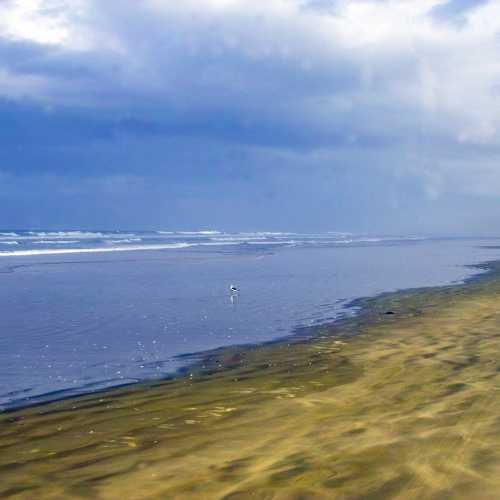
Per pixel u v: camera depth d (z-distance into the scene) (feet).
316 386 27.02
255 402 24.53
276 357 34.22
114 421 22.39
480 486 15.33
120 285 75.87
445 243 243.81
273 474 16.61
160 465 17.61
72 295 65.51
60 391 27.22
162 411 23.58
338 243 240.73
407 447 18.26
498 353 32.65
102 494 15.62
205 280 82.23
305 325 45.62
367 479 16.02
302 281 79.87
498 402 23.02
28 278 85.51
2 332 42.83
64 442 20.02
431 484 15.57
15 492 15.87
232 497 15.21
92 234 372.99
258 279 83.15
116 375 30.30
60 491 15.88
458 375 27.81
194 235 412.16
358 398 24.58
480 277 82.64
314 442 19.15
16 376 30.17
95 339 40.34
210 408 23.81
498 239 336.70
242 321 47.73
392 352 34.24
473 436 19.01
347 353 34.58
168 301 60.34
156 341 39.68
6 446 19.69
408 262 117.08
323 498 15.01
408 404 23.29
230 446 19.12
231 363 32.89
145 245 212.84
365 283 76.54
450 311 50.06
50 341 39.65
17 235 321.32
